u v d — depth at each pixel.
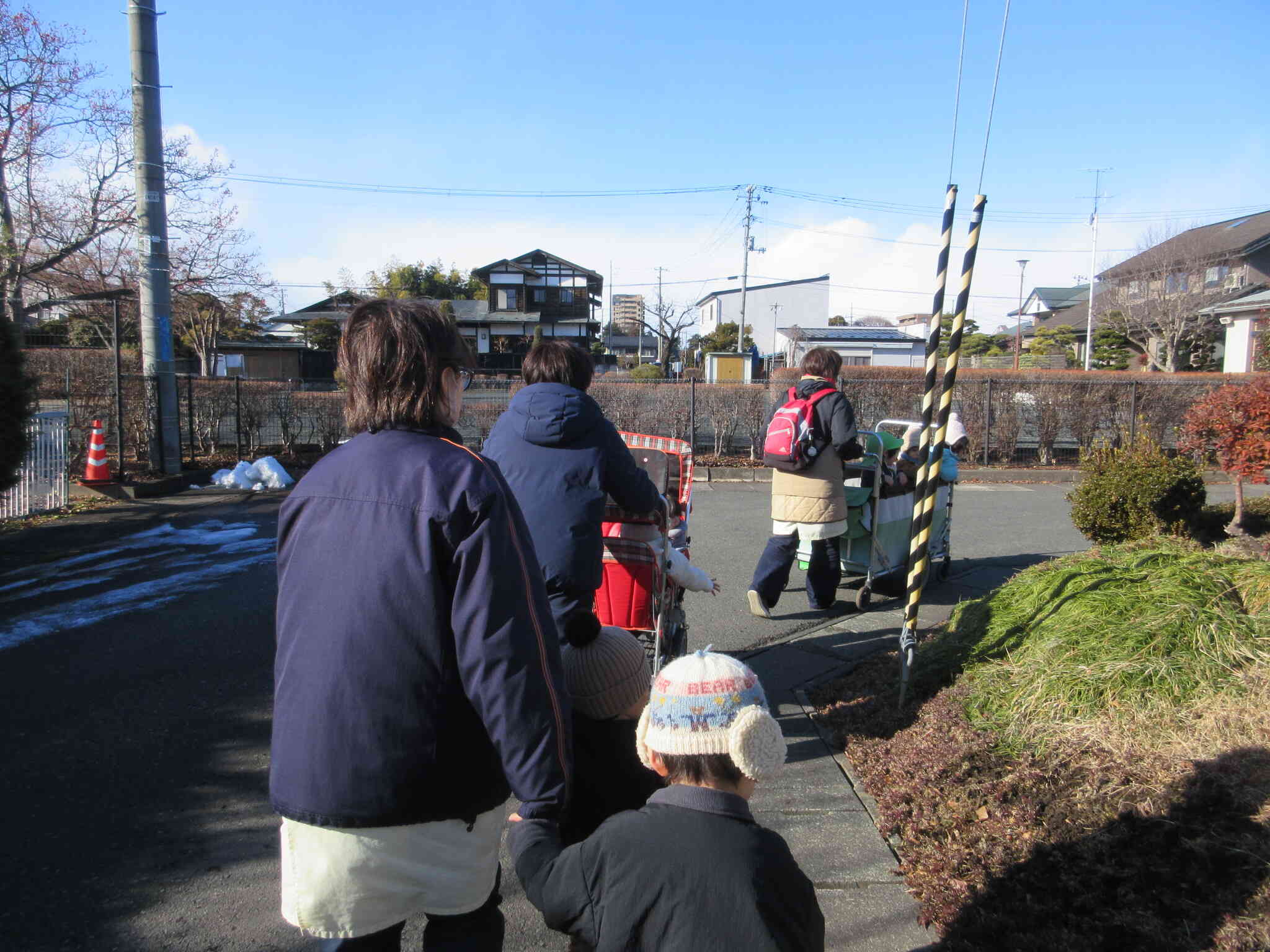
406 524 1.65
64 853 3.13
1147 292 36.75
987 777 3.25
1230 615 3.76
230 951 2.62
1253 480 8.07
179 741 4.09
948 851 2.94
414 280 66.75
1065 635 3.89
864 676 4.71
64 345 24.56
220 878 3.00
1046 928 2.48
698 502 11.55
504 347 51.50
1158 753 3.12
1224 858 2.56
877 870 2.99
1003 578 7.18
